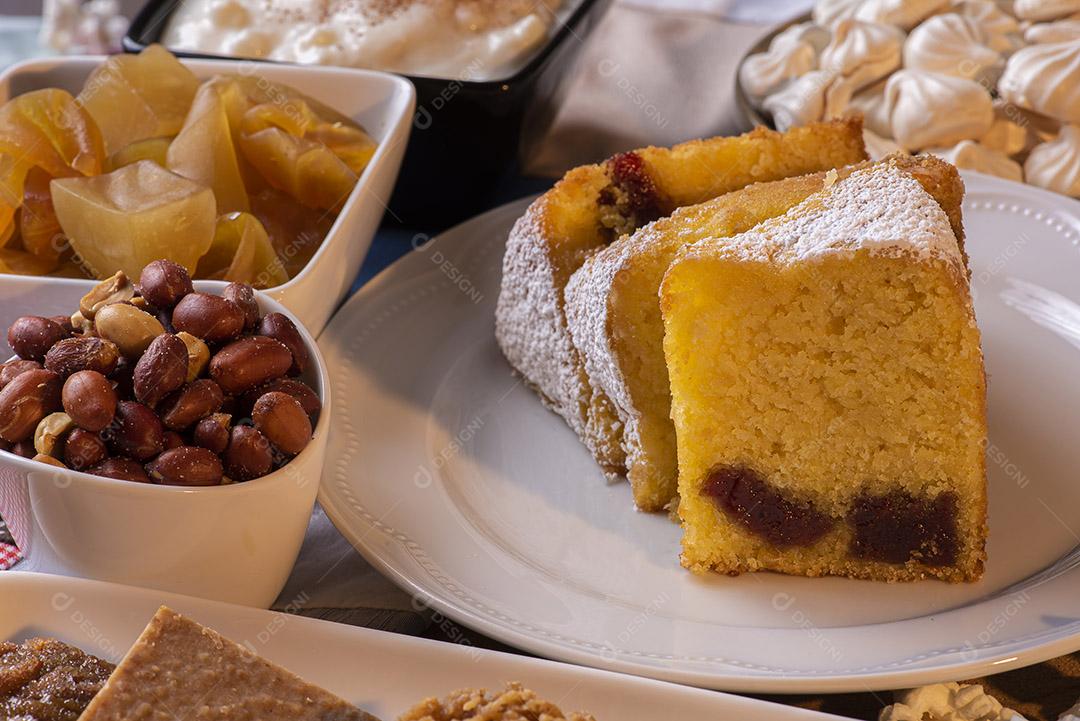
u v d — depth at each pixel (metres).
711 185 0.60
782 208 0.56
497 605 0.51
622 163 0.60
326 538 0.54
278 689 0.47
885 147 0.68
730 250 0.52
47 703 0.47
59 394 0.49
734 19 0.79
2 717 0.46
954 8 0.72
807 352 0.52
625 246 0.56
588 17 0.69
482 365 0.61
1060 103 0.66
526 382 0.61
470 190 0.67
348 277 0.59
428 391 0.60
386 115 0.63
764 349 0.52
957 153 0.67
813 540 0.53
